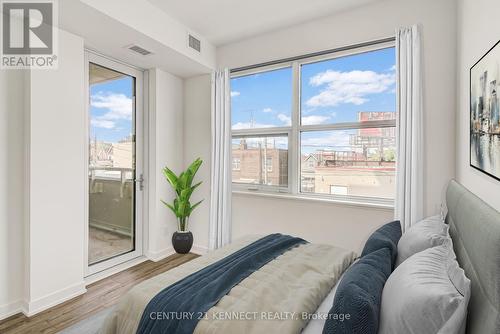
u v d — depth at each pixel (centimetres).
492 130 125
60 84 237
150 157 346
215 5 263
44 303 228
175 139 370
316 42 290
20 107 222
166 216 357
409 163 234
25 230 223
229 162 335
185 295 130
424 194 236
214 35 325
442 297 83
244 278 147
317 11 274
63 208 240
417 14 239
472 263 96
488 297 76
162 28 271
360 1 257
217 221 341
